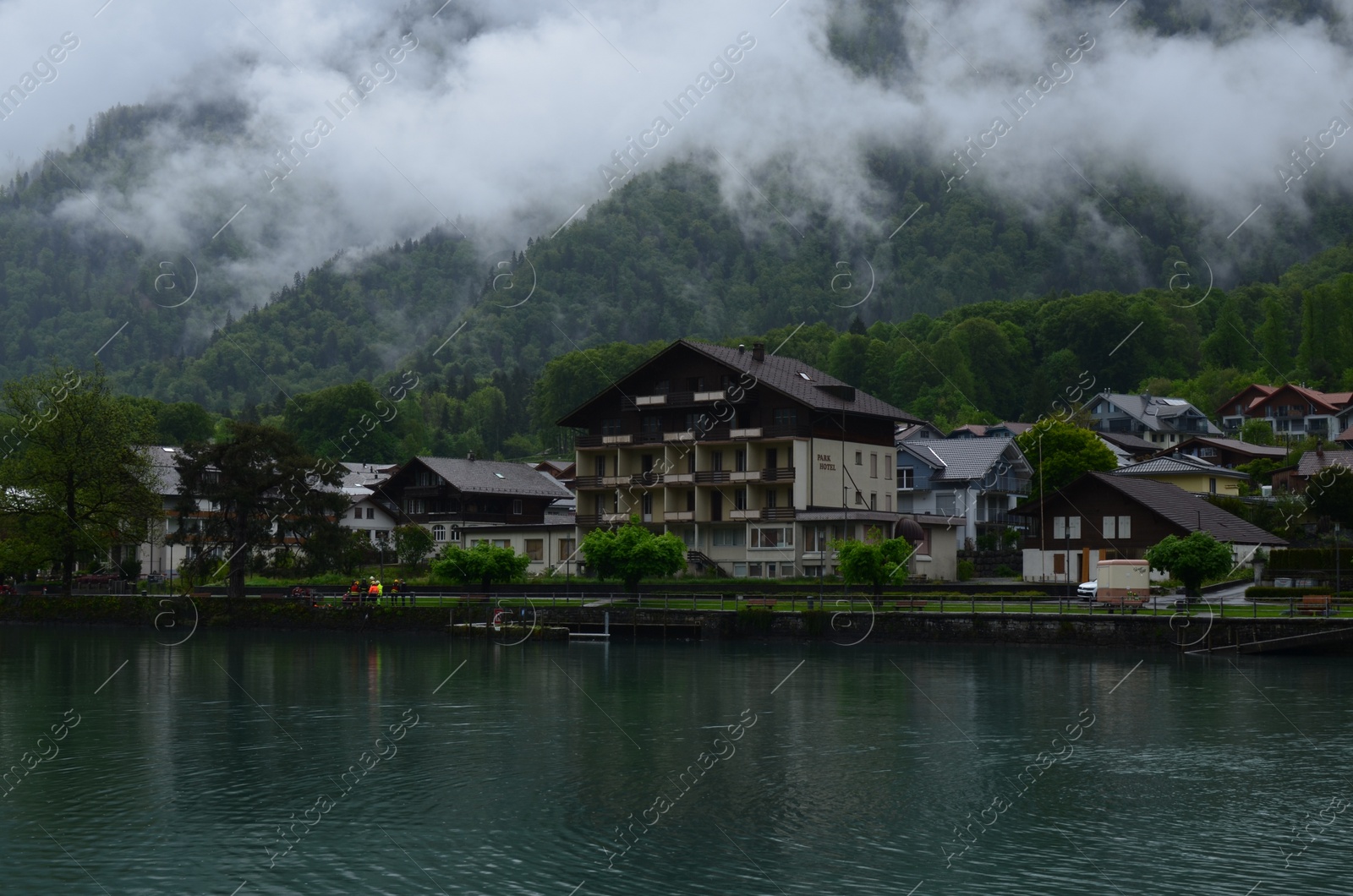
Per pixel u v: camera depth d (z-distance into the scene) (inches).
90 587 4471.0
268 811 1453.0
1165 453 6314.0
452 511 5502.0
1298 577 3629.4
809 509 4335.6
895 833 1362.0
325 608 3823.8
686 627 3435.0
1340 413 7406.5
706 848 1302.9
